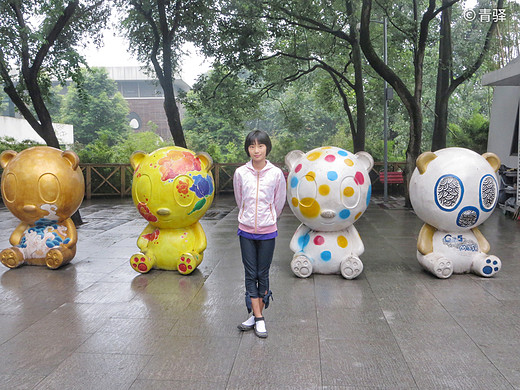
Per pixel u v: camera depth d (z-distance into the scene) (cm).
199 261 607
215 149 2042
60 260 619
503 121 1425
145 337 400
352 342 387
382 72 1198
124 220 1113
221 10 1438
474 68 1396
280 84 1880
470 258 585
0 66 904
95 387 317
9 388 315
